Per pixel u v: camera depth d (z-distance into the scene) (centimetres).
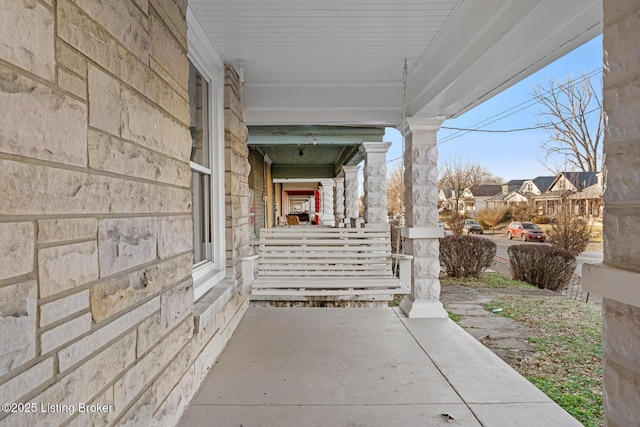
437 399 219
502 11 205
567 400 262
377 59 345
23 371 84
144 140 148
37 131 89
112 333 122
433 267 391
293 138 679
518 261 794
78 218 105
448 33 283
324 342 311
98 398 113
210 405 208
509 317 487
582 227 1019
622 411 120
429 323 364
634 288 111
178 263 183
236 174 351
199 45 275
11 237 81
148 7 153
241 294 371
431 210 394
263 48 316
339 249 451
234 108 348
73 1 104
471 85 292
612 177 124
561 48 223
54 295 94
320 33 290
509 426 193
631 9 117
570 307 541
